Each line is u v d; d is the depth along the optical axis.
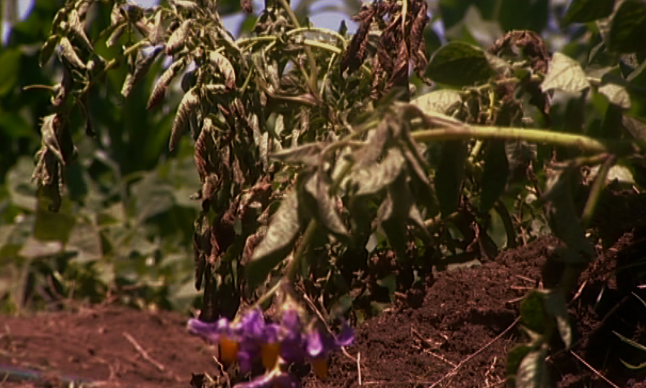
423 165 1.38
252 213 1.66
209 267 1.68
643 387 1.53
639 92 1.49
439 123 1.41
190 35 1.68
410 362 1.64
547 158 1.72
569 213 1.41
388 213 1.39
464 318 1.64
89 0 1.71
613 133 1.49
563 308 1.40
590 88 1.49
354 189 1.40
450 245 1.76
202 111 1.67
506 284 1.65
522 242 1.81
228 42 1.69
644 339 1.56
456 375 1.60
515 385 1.42
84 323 2.59
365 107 1.74
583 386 1.55
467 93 1.52
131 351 2.34
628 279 1.58
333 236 1.40
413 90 1.77
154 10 1.72
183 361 2.29
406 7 1.63
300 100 1.74
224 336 1.39
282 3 1.79
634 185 1.66
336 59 1.78
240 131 1.68
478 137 1.41
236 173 1.67
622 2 1.52
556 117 1.92
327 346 1.38
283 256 1.41
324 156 1.38
